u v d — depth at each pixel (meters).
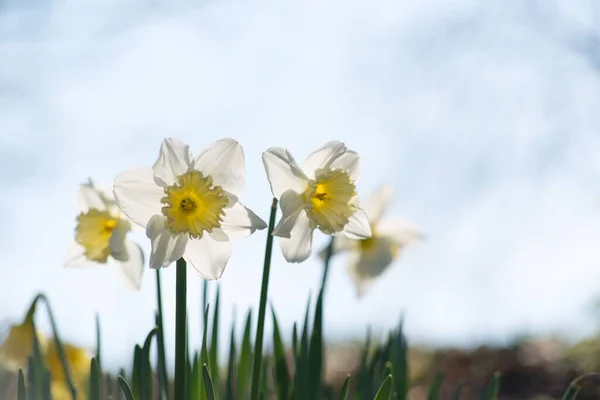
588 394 1.67
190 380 0.78
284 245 0.79
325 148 0.81
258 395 0.78
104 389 0.94
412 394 2.05
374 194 1.04
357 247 1.04
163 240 0.75
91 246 0.83
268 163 0.78
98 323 0.86
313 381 0.84
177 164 0.77
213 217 0.76
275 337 0.87
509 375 2.11
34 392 0.87
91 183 0.85
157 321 0.79
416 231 1.04
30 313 0.91
